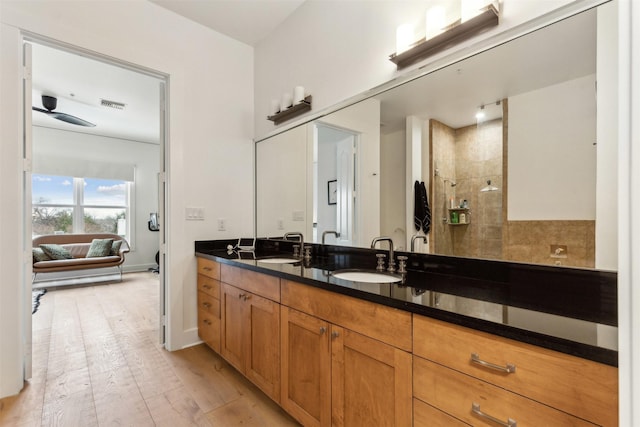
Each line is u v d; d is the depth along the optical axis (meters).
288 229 2.55
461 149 1.46
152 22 2.34
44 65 3.19
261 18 2.54
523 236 1.27
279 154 2.64
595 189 1.08
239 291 1.96
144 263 6.30
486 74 1.37
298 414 1.49
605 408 0.67
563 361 0.73
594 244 1.08
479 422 0.87
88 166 5.62
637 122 0.48
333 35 2.12
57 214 5.41
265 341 1.72
